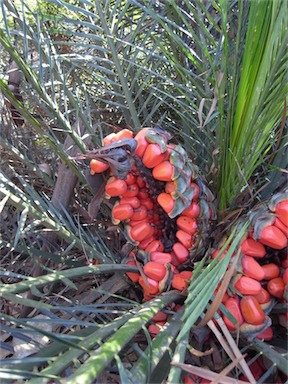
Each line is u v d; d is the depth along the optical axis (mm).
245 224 372
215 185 452
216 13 530
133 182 392
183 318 313
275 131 487
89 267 374
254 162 406
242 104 369
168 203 378
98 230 541
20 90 606
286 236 358
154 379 300
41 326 448
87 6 616
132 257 428
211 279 329
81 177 455
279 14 304
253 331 350
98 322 451
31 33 454
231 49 451
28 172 598
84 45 474
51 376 226
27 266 535
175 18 514
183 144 564
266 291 368
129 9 579
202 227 402
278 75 344
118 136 377
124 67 567
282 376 362
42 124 575
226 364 368
